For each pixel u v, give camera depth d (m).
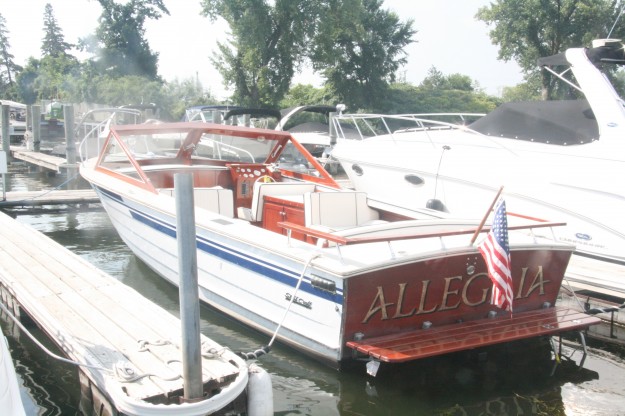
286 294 4.94
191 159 8.35
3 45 75.62
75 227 10.29
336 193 6.09
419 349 4.28
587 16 28.00
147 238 6.91
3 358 3.30
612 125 6.79
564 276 5.91
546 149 7.19
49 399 4.39
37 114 20.17
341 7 28.77
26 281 5.71
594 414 4.30
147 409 3.37
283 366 4.99
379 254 4.55
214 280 5.84
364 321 4.48
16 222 8.38
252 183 7.72
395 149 8.70
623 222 6.54
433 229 5.11
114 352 4.11
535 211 7.23
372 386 4.67
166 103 30.86
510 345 5.37
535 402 4.50
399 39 33.81
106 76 33.66
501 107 7.91
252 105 28.91
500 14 29.91
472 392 4.64
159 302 6.63
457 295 4.79
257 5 27.42
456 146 8.00
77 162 14.57
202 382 3.56
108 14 39.47
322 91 34.28
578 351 5.59
